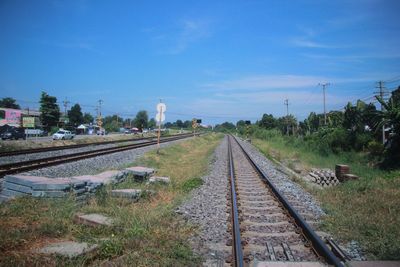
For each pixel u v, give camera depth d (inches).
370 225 373.1
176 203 480.4
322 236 348.8
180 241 320.2
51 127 3577.8
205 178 754.2
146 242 308.2
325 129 1916.8
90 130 4453.7
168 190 579.8
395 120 1114.7
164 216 398.3
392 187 639.1
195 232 355.9
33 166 744.3
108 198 454.0
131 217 370.9
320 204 509.4
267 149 1771.7
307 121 3149.6
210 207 470.0
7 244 274.4
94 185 478.9
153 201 498.0
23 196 416.5
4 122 3521.2
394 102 1242.0
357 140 1489.9
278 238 343.6
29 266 246.5
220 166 992.2
